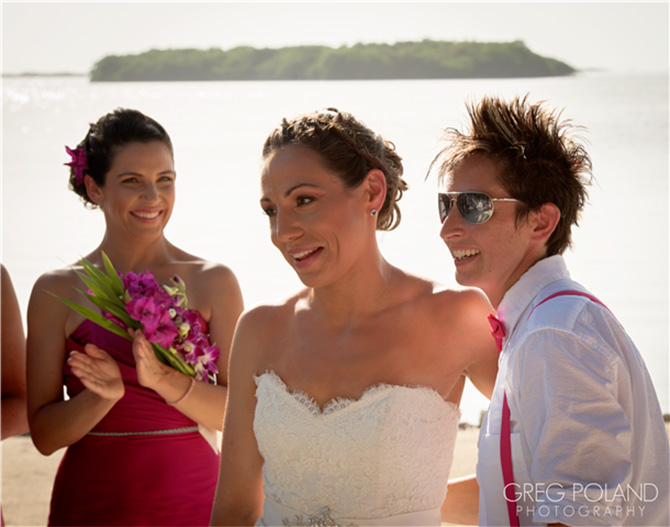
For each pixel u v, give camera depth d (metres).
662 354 8.36
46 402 3.11
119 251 3.21
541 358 1.69
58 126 44.53
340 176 1.98
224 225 16.81
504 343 1.92
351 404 2.03
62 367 3.16
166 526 3.04
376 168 2.08
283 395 2.11
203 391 2.90
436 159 2.05
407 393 2.03
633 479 1.72
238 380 2.28
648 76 67.56
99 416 2.94
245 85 79.62
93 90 81.25
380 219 2.20
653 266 12.27
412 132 30.17
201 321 3.18
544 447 1.66
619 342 1.74
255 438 2.26
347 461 2.01
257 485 2.29
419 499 2.03
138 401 3.06
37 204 19.73
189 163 26.88
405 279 2.21
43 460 6.19
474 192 1.91
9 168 26.61
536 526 1.71
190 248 14.46
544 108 1.94
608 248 13.59
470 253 1.96
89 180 3.17
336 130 2.00
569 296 1.77
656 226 15.31
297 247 2.00
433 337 2.11
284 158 1.98
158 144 3.12
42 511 4.91
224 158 28.03
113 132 3.08
